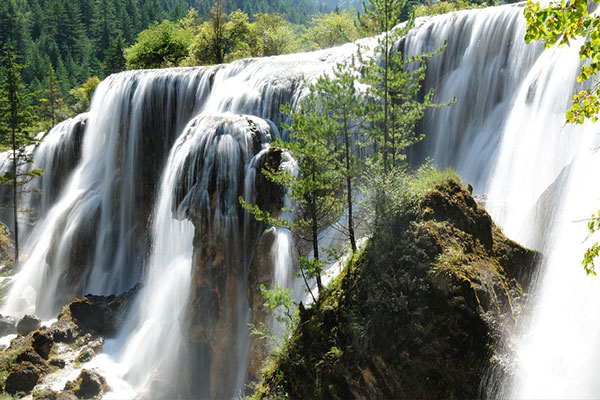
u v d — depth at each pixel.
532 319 10.11
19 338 23.03
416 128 22.22
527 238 12.31
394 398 9.55
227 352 19.27
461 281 9.30
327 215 13.83
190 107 30.47
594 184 10.86
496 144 18.80
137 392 20.17
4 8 119.31
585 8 5.71
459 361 9.00
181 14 137.00
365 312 10.32
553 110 16.44
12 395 19.09
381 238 10.67
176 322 22.03
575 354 8.95
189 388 20.17
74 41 131.25
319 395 10.39
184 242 24.59
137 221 31.27
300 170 13.83
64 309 24.53
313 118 13.16
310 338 11.23
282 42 55.62
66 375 20.47
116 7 145.62
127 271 30.45
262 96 25.67
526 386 8.55
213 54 53.41
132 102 32.12
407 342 9.54
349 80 12.83
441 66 22.12
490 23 20.41
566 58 16.41
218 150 19.86
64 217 31.61
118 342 23.17
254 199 19.66
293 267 18.17
